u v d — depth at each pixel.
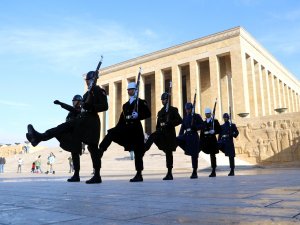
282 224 2.41
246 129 34.31
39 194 5.26
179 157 29.95
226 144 13.48
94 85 8.12
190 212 3.10
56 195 5.05
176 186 6.68
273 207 3.30
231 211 3.10
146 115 8.85
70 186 7.17
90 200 4.28
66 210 3.39
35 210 3.42
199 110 46.75
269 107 50.91
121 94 60.25
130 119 8.69
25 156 47.16
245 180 8.73
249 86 46.19
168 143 9.95
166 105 10.16
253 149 33.53
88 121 8.07
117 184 7.68
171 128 10.12
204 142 12.62
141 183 8.02
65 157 41.12
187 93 52.75
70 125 8.07
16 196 4.96
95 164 8.34
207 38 47.31
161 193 5.11
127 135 8.70
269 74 55.34
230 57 45.38
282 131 32.06
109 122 57.88
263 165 30.94
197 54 48.16
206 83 51.00
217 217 2.78
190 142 11.29
